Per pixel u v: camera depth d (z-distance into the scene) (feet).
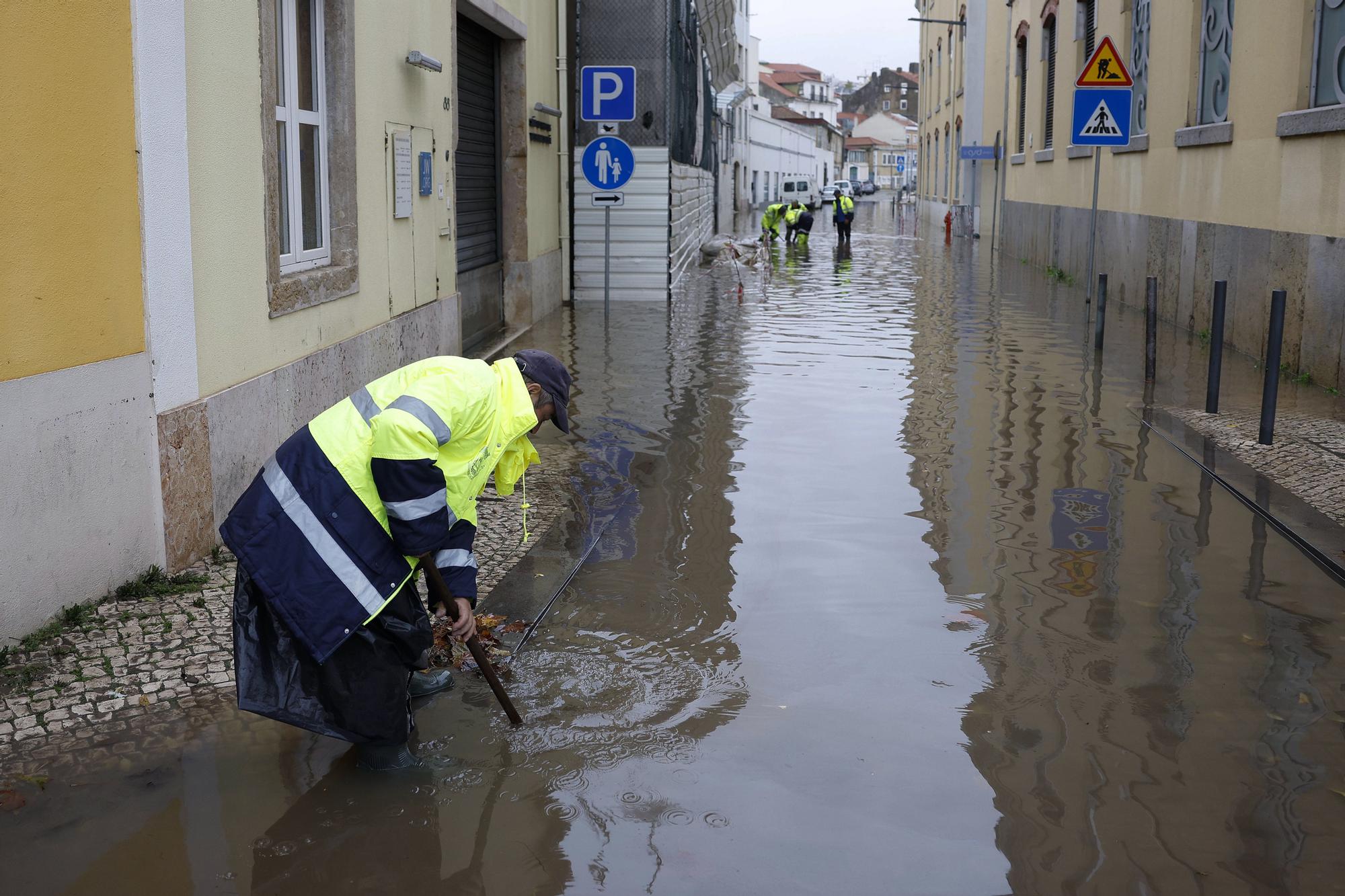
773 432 27.94
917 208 188.24
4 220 13.48
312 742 12.73
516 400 12.36
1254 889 10.18
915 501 22.21
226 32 18.72
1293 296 35.27
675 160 63.41
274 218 20.56
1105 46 42.78
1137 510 21.62
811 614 16.62
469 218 41.42
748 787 11.84
